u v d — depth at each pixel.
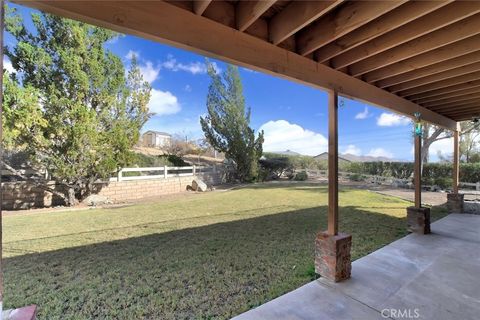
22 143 6.31
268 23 2.10
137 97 8.55
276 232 4.59
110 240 4.17
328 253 2.72
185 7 1.67
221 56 1.83
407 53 2.40
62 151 6.95
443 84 3.40
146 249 3.73
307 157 18.78
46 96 6.63
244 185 13.07
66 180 7.26
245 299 2.39
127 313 2.21
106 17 1.38
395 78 3.17
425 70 2.89
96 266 3.15
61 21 6.71
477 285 2.60
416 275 2.82
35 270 3.04
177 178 11.04
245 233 4.54
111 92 7.89
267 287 2.61
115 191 8.89
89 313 2.21
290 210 6.62
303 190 10.64
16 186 6.96
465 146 12.81
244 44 1.96
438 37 2.19
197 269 3.05
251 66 2.02
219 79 14.15
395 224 5.04
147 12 1.51
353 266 3.06
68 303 2.36
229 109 13.95
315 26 2.16
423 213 4.30
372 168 14.95
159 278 2.83
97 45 7.56
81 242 4.06
